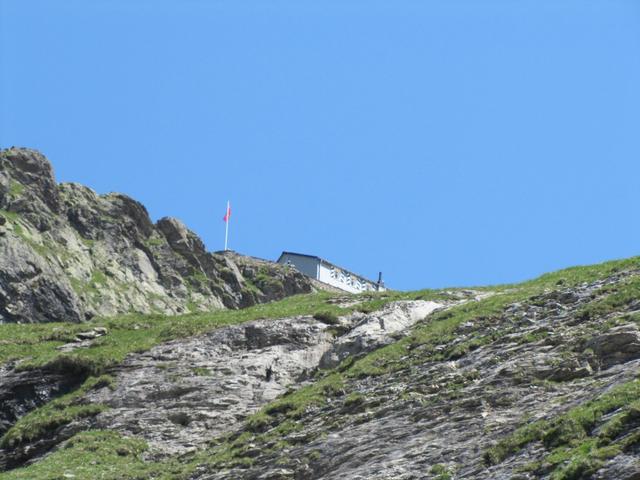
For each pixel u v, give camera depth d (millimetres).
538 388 115562
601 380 110562
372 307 187625
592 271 170125
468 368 131625
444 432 111812
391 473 105062
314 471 115438
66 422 160125
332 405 136500
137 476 135500
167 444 150125
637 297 134625
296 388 159875
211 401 159125
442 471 101688
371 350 162875
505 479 94312
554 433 98250
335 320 183125
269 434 133375
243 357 172625
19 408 171375
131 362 175625
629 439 90188
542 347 127062
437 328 155500
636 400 96625
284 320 184625
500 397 115625
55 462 143875
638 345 115625
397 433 116000
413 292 198250
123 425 155875
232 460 128625
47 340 198875
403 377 138750
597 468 88438
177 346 180250
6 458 155625
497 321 151250
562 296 150500
